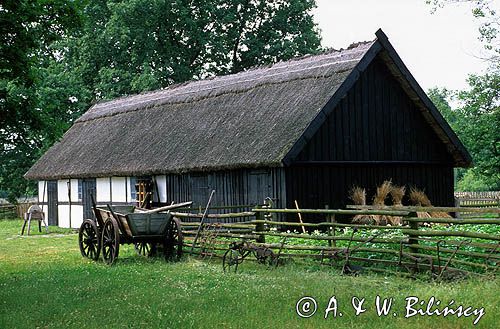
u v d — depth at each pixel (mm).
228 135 23297
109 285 12922
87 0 15922
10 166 43219
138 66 43406
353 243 14938
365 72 22703
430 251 13023
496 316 8992
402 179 23578
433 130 24172
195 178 24281
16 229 32188
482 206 22188
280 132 21047
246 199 22078
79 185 31844
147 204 26047
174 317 9758
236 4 44875
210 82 29172
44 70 39125
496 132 32500
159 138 27234
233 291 11617
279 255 14828
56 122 16031
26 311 10727
